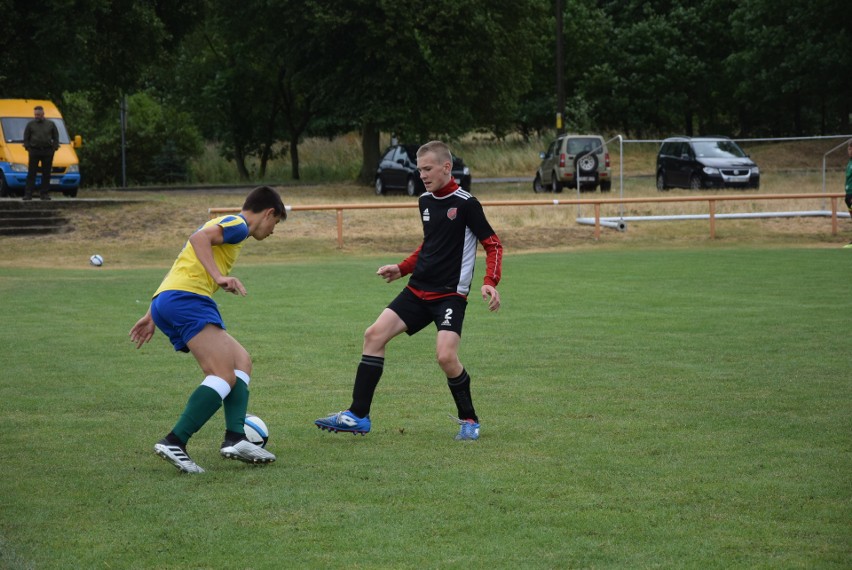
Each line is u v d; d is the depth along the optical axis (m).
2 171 50.31
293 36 66.88
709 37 105.25
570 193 61.25
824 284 26.84
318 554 7.85
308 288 27.09
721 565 7.55
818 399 13.37
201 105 87.31
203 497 9.34
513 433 11.77
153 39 56.03
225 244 10.57
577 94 104.31
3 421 12.45
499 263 11.53
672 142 60.09
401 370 15.82
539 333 19.12
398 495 9.37
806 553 7.79
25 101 52.72
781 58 87.44
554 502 9.11
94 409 13.12
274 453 10.99
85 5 51.69
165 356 17.05
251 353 17.19
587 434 11.67
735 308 22.30
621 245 41.91
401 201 55.09
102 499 9.30
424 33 63.38
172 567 7.59
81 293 26.33
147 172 82.50
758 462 10.40
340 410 13.12
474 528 8.43
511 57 67.75
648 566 7.54
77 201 45.72
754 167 56.66
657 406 13.06
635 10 109.00
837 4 81.75
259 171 90.69
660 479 9.80
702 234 44.88
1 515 8.83
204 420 10.29
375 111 65.19
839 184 55.09
